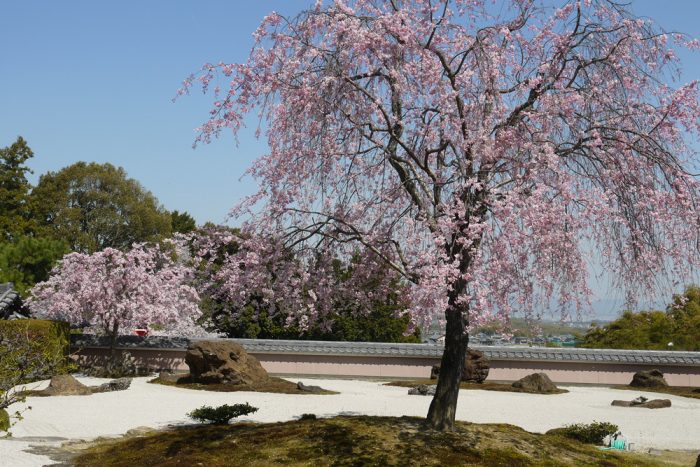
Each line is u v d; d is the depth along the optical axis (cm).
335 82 826
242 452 866
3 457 864
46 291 2106
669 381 2297
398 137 889
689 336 2489
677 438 1196
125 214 4228
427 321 737
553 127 826
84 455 905
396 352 2266
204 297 1030
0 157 3909
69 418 1206
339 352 2267
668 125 779
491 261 743
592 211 740
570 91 813
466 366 2094
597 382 2294
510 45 862
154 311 2008
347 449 840
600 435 1070
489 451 841
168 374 1944
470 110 816
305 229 910
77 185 4128
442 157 874
